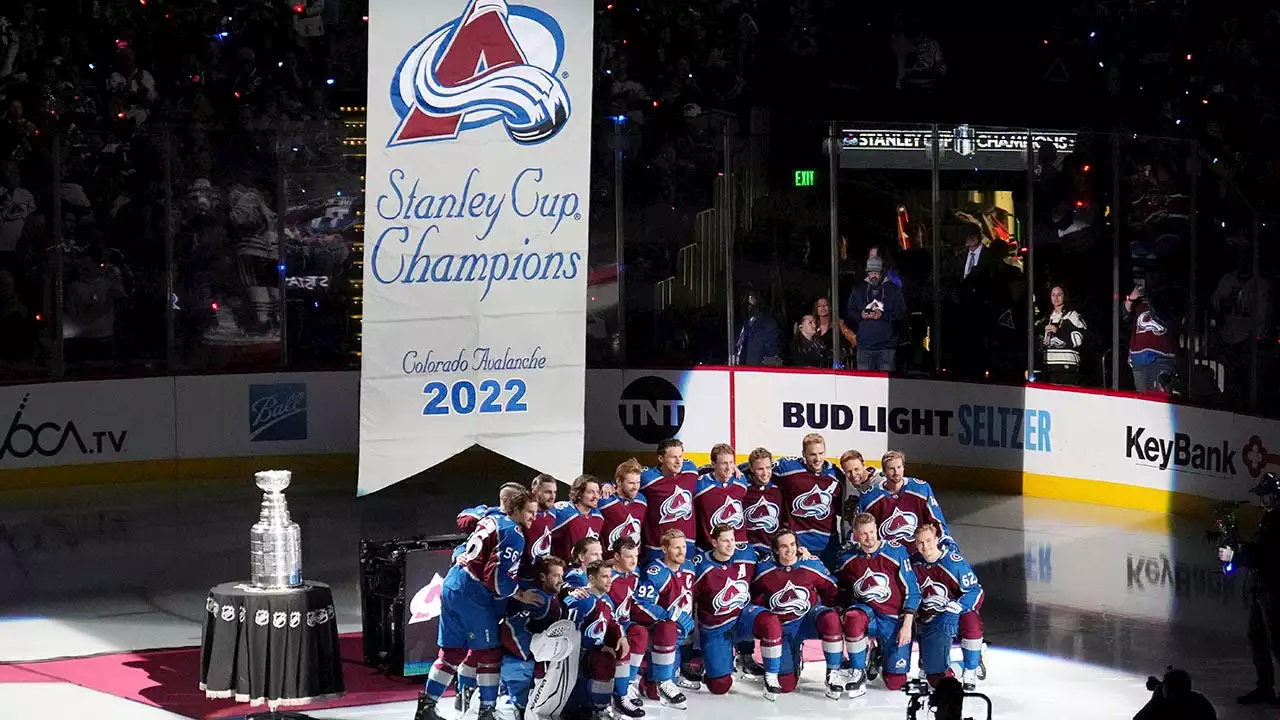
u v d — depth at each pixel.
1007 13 32.75
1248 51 29.72
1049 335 26.45
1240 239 24.30
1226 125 28.95
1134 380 25.39
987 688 16.78
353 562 22.06
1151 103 31.02
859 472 18.48
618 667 15.68
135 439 27.91
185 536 23.81
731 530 16.67
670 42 33.62
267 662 15.41
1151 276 25.45
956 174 27.77
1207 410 23.59
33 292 27.08
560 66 15.22
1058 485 25.95
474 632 15.20
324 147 28.72
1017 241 27.30
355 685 16.64
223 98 31.66
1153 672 17.31
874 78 33.28
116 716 15.55
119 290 27.75
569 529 17.47
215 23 32.25
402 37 14.61
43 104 30.39
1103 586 20.70
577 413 15.63
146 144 27.70
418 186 14.84
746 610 16.72
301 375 28.84
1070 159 26.30
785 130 29.72
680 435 29.02
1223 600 20.02
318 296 29.03
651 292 29.09
